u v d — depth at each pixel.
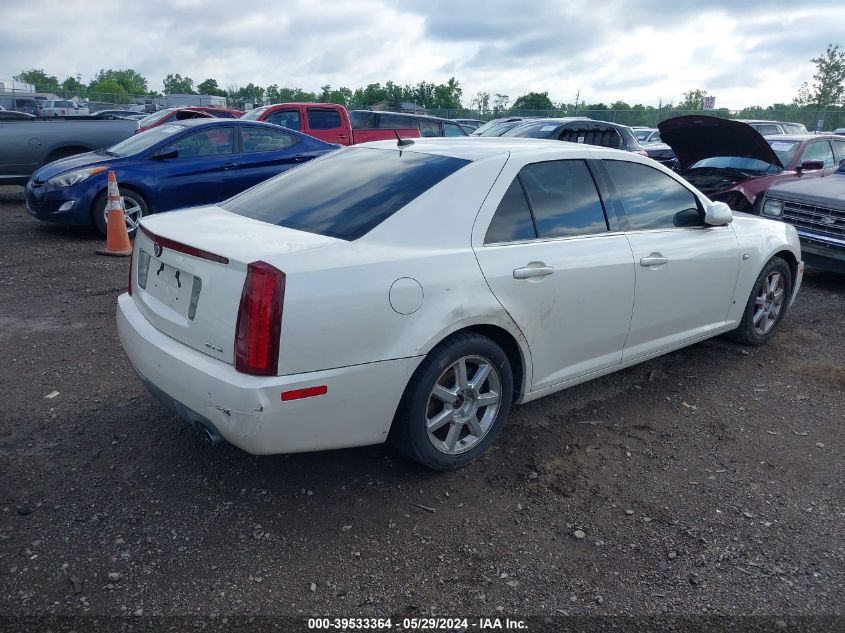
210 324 2.90
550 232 3.70
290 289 2.76
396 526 3.09
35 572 2.73
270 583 2.72
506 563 2.88
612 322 4.01
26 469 3.44
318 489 3.35
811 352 5.43
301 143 10.09
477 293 3.27
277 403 2.77
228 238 3.09
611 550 2.98
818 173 9.73
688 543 3.04
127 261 7.88
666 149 16.66
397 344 3.03
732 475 3.61
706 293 4.65
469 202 3.41
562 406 4.38
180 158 9.08
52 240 8.94
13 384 4.41
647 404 4.44
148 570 2.77
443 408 3.39
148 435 3.81
